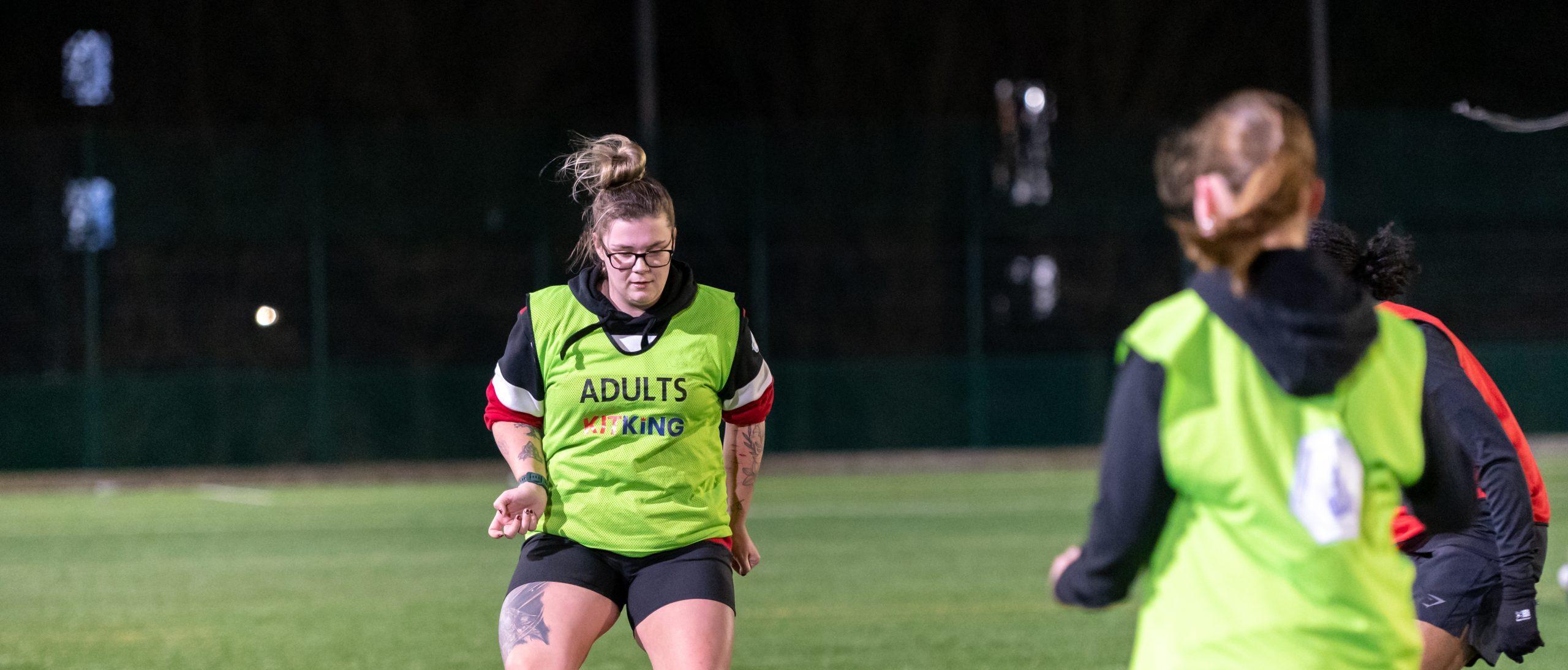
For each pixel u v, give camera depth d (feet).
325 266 213.66
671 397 39.86
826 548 119.24
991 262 220.23
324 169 213.46
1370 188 219.82
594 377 39.88
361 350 213.66
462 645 79.97
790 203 217.56
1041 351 220.84
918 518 139.95
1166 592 23.77
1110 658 74.38
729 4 294.05
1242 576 23.04
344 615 90.27
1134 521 23.43
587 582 39.40
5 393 208.33
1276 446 22.88
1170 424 23.07
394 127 215.92
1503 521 33.06
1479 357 220.23
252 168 213.05
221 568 113.50
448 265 214.69
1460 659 38.93
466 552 120.37
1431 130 220.02
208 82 280.72
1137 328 23.93
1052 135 221.05
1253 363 23.08
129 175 211.00
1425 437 24.64
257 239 213.05
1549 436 220.43
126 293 211.00
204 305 212.23
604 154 40.75
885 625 84.43
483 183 215.31
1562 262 221.25
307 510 159.43
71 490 195.42
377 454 213.05
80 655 78.69
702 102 296.10
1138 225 220.84
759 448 42.83
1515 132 220.23
